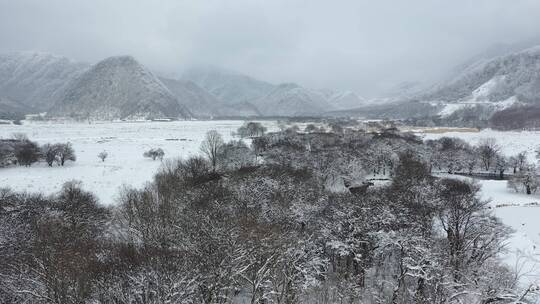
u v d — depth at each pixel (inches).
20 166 4065.0
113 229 1769.2
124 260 1082.1
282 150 3873.0
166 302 836.6
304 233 1521.9
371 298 1305.4
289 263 1211.2
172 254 1148.5
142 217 1579.7
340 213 1549.0
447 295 1093.8
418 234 1428.4
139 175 3602.4
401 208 1708.9
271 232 1337.4
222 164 3112.7
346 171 3157.0
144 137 7308.1
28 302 963.3
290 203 1841.8
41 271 1032.8
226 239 1206.9
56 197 2252.7
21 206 1796.3
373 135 5969.5
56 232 1419.8
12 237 1396.4
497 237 1542.8
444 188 2522.1
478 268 1209.4
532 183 3206.2
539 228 1919.3
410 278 1357.0
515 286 1122.0
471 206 1697.8
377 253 1485.0
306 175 2751.0
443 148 4948.3
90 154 4926.2
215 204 1694.1
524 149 5521.7
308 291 1285.7
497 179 4168.3
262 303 1143.0
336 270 1480.1
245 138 6870.1
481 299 1024.2
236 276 1168.8
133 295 922.7
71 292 954.7
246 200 1840.6
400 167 3511.3
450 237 1491.1
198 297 998.4
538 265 1396.4
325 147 4478.3
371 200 1886.1
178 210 1689.2
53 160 4200.3
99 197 2736.2
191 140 6599.4
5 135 7426.2
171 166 3282.5
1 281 1013.2
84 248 1211.2
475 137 7076.8
